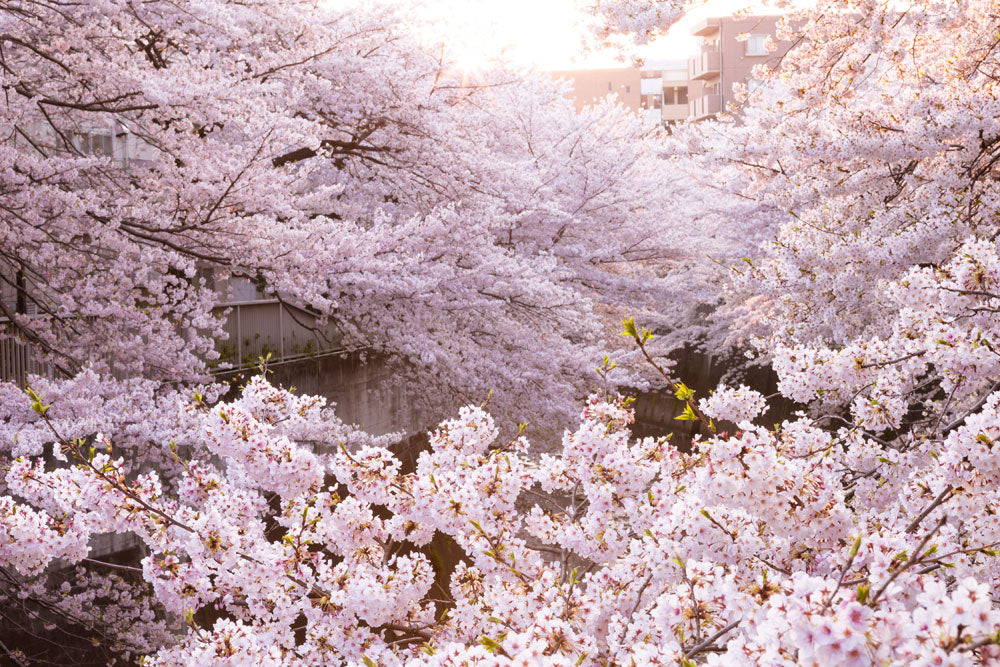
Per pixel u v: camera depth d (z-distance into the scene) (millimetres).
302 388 14133
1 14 9367
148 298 9703
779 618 1770
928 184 8188
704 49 54219
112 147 12406
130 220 9344
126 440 7582
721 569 2703
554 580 3504
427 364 13477
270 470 3738
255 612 3674
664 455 3764
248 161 9242
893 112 8352
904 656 1611
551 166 17391
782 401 21984
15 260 8953
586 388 15094
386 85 13094
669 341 24859
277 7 11898
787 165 9742
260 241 9555
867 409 4008
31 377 7395
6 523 3314
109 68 9070
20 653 7391
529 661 2160
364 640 3537
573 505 4098
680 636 2512
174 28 9977
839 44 9000
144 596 8625
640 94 68125
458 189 13969
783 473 2842
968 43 8586
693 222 21406
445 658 2295
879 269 7488
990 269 4082
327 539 3982
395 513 4016
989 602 1562
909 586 2113
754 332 18406
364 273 11375
